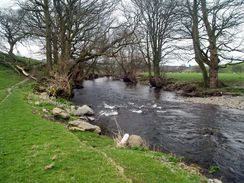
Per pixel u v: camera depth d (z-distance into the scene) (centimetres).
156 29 5531
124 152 1117
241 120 2148
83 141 1302
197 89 4172
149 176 890
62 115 1770
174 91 4616
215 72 4100
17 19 5309
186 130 1816
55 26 4056
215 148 1442
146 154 1170
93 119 2077
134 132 1742
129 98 3588
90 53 3372
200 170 1141
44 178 816
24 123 1432
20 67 4769
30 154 992
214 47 4019
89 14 3903
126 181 801
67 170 866
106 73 9038
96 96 3750
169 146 1470
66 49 3628
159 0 5344
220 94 3672
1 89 3098
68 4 3662
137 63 7081
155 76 5566
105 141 1374
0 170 871
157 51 5569
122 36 3612
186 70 10475
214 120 2147
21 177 824
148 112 2488
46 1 3778
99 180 805
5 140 1146
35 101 2234
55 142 1127
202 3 4003
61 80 2998
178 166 1110
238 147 1460
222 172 1138
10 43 6134
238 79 5006
